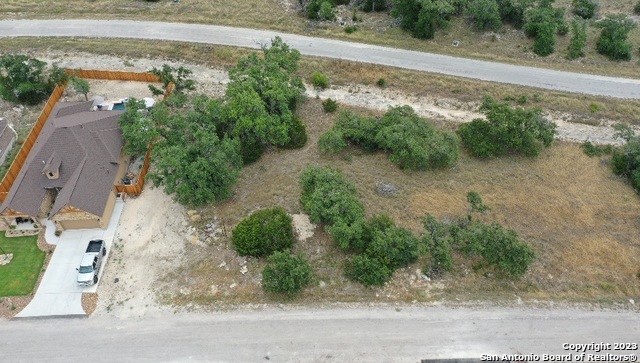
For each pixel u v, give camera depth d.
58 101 52.78
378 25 66.94
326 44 62.19
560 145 50.84
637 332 33.94
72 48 59.97
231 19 66.44
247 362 31.58
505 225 41.22
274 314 34.28
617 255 39.41
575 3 71.56
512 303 35.44
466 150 49.22
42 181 41.03
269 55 50.97
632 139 47.44
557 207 43.28
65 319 34.19
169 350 32.25
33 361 31.80
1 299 35.41
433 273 37.06
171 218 41.06
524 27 65.44
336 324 33.69
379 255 36.25
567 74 59.81
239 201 42.34
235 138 43.59
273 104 47.31
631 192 45.59
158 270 37.25
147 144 43.66
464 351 32.34
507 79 58.38
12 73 51.22
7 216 39.38
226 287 35.97
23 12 67.12
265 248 37.28
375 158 47.38
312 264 37.53
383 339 32.84
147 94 54.16
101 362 31.66
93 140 43.41
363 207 40.44
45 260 37.94
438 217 41.19
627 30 63.16
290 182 44.06
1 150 45.66
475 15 64.75
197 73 57.28
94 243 37.84
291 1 72.44
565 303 35.72
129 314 34.41
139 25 64.50
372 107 53.81
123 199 42.38
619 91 57.69
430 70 58.94
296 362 31.56
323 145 46.16
